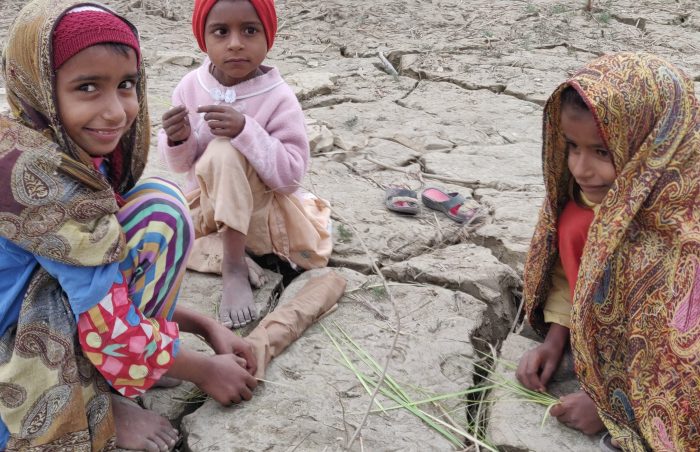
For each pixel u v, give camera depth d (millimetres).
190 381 2326
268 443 2234
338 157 4367
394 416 2377
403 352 2662
